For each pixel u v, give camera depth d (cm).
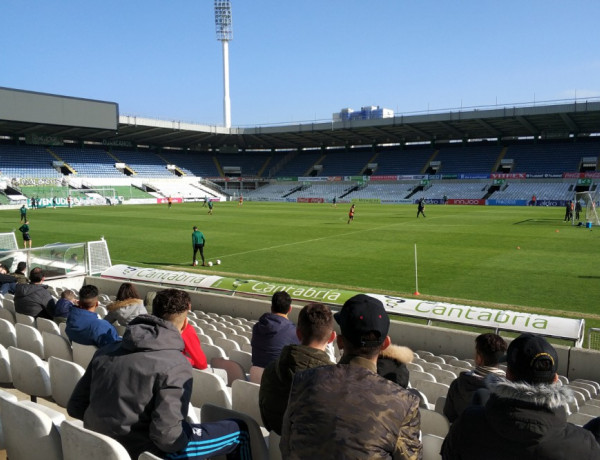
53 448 332
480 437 238
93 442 295
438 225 3700
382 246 2625
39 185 6762
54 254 1602
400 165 8388
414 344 1016
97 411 321
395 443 216
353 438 212
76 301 950
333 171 8862
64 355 645
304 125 7694
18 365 534
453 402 402
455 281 1764
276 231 3375
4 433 365
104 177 7619
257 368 541
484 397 306
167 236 3153
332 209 5725
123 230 3494
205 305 1310
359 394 223
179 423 311
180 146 9538
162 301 379
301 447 221
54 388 505
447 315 1020
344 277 1866
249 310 1246
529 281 1748
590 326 1241
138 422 316
